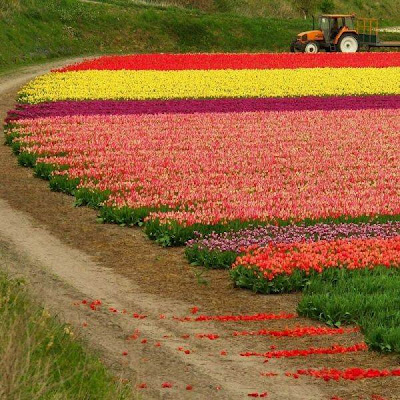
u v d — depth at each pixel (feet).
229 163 264.11
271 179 244.22
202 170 256.32
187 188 230.07
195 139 303.68
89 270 166.81
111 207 210.59
